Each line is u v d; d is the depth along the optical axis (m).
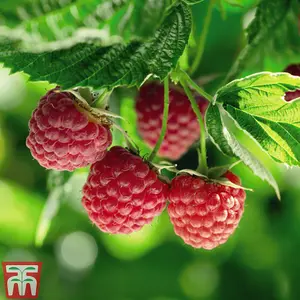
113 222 0.25
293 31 0.29
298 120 0.24
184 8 0.23
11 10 0.20
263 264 0.46
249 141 0.40
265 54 0.30
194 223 0.26
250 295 0.46
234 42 0.34
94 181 0.26
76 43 0.21
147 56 0.22
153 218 0.26
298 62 0.30
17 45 0.20
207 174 0.26
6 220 0.42
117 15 0.21
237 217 0.26
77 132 0.25
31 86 0.41
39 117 0.25
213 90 0.30
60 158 0.25
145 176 0.25
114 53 0.22
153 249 0.46
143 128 0.29
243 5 0.31
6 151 0.42
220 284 0.47
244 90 0.24
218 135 0.25
